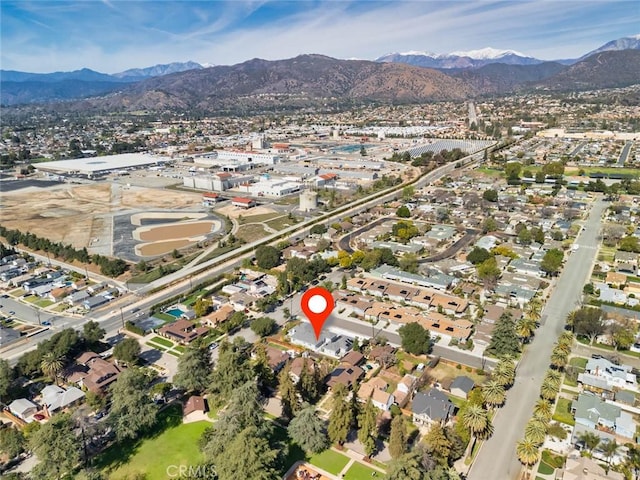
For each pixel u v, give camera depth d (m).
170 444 81.31
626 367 97.62
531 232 180.62
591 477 68.38
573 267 155.62
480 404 85.75
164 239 196.25
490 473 72.50
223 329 119.19
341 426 77.75
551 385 88.12
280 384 88.56
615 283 139.38
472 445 77.62
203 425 86.12
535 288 136.88
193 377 92.94
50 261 173.62
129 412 81.50
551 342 111.56
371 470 73.94
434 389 90.56
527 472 72.38
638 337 109.69
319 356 107.94
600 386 91.75
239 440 68.00
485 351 107.69
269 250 161.75
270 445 74.06
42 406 92.81
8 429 81.31
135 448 80.56
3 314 132.25
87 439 80.31
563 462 74.00
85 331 112.19
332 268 161.25
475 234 193.75
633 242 165.38
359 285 142.62
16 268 165.00
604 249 171.25
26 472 75.06
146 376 95.62
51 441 72.75
